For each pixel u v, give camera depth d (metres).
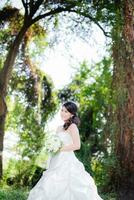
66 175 7.69
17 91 21.94
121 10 15.45
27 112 22.12
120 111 14.25
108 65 26.27
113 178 14.52
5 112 18.45
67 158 7.79
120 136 14.27
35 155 19.83
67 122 7.77
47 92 23.17
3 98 18.45
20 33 18.86
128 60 14.32
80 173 7.80
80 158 16.23
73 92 29.02
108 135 14.59
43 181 7.65
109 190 14.53
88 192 7.67
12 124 22.06
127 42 14.37
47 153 7.72
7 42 20.56
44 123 22.42
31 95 22.08
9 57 18.80
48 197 7.50
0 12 19.83
